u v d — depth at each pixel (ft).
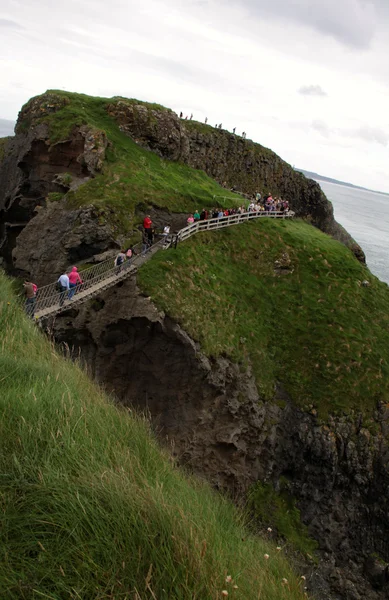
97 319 85.92
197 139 184.85
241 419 86.43
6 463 20.66
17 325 43.65
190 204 121.60
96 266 92.22
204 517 23.56
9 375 30.35
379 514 84.84
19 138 134.10
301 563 75.87
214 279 103.45
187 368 84.64
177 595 16.61
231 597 17.57
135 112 136.67
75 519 18.25
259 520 79.97
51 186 118.73
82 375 42.01
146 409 85.10
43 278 98.94
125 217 102.83
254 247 123.24
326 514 84.28
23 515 18.16
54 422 24.66
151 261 93.97
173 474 28.73
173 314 84.99
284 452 88.84
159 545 18.21
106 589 15.99
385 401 93.30
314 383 95.40
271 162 217.15
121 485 20.77
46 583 16.10
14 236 126.11
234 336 95.14
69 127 119.65
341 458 87.81
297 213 228.63
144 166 125.39
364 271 128.57
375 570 79.36
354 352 101.04
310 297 114.42
